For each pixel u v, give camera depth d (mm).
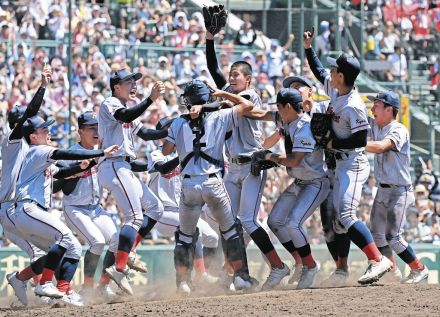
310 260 29203
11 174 28250
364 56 61625
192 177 28078
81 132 30250
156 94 28266
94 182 30812
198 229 30281
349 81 27516
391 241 31016
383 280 31812
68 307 27234
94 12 57031
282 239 29719
